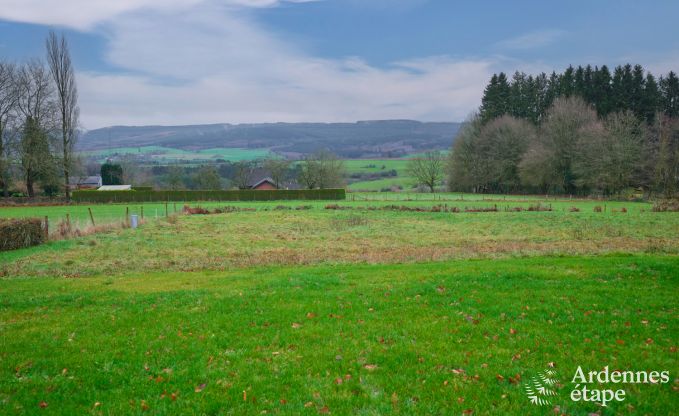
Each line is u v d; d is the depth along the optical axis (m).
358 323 10.16
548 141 81.69
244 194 72.81
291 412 6.49
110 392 7.22
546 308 10.94
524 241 29.14
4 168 67.12
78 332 9.98
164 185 108.56
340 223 40.31
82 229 33.41
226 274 17.55
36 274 19.55
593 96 95.75
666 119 76.75
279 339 9.31
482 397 6.86
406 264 18.97
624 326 9.66
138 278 17.31
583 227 35.88
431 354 8.38
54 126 69.94
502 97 109.62
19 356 8.60
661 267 15.06
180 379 7.61
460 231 35.19
